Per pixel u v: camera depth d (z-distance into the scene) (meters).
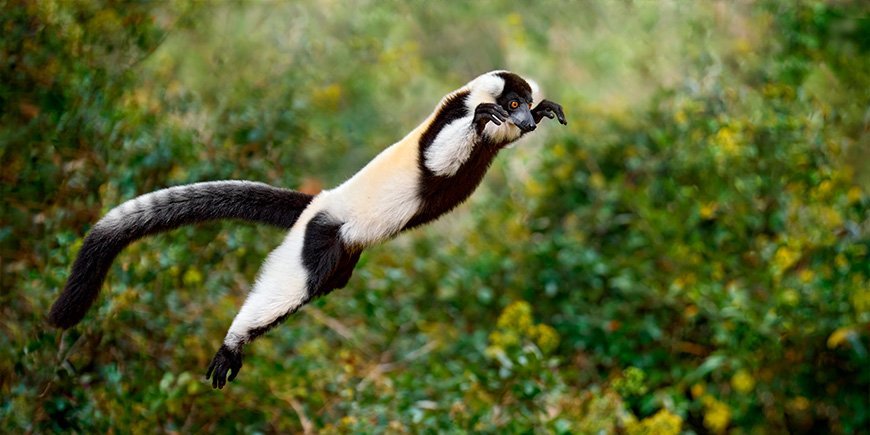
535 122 15.41
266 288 15.02
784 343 23.56
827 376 23.52
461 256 27.39
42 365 18.73
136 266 19.83
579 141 29.94
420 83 34.03
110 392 19.00
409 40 35.66
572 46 36.44
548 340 21.19
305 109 23.91
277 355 22.08
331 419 20.38
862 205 24.12
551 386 20.31
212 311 21.81
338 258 15.02
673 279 25.34
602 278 26.61
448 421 19.34
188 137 21.39
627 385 20.59
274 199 16.03
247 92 23.30
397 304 25.62
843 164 25.16
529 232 28.84
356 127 29.50
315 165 26.94
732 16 28.97
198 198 15.91
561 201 29.23
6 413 18.09
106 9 21.34
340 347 23.72
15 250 20.19
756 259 24.94
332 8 30.38
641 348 25.05
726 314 22.97
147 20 21.94
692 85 27.47
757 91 26.72
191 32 24.61
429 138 14.79
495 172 30.70
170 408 19.53
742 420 23.72
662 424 19.78
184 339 21.05
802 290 23.25
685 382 23.53
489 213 28.59
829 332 22.88
